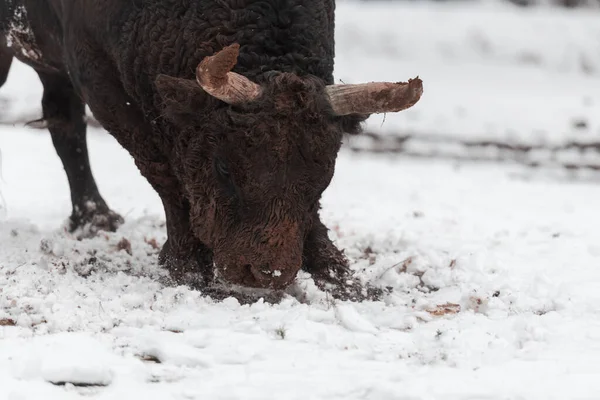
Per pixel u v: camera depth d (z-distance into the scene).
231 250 23.73
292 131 23.50
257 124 23.42
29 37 32.25
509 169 76.56
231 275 23.78
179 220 27.83
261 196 23.55
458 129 96.06
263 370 20.44
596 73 120.94
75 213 35.25
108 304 24.47
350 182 61.00
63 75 33.97
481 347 22.25
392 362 21.28
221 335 22.31
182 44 26.14
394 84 23.34
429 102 104.81
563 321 24.95
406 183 61.78
